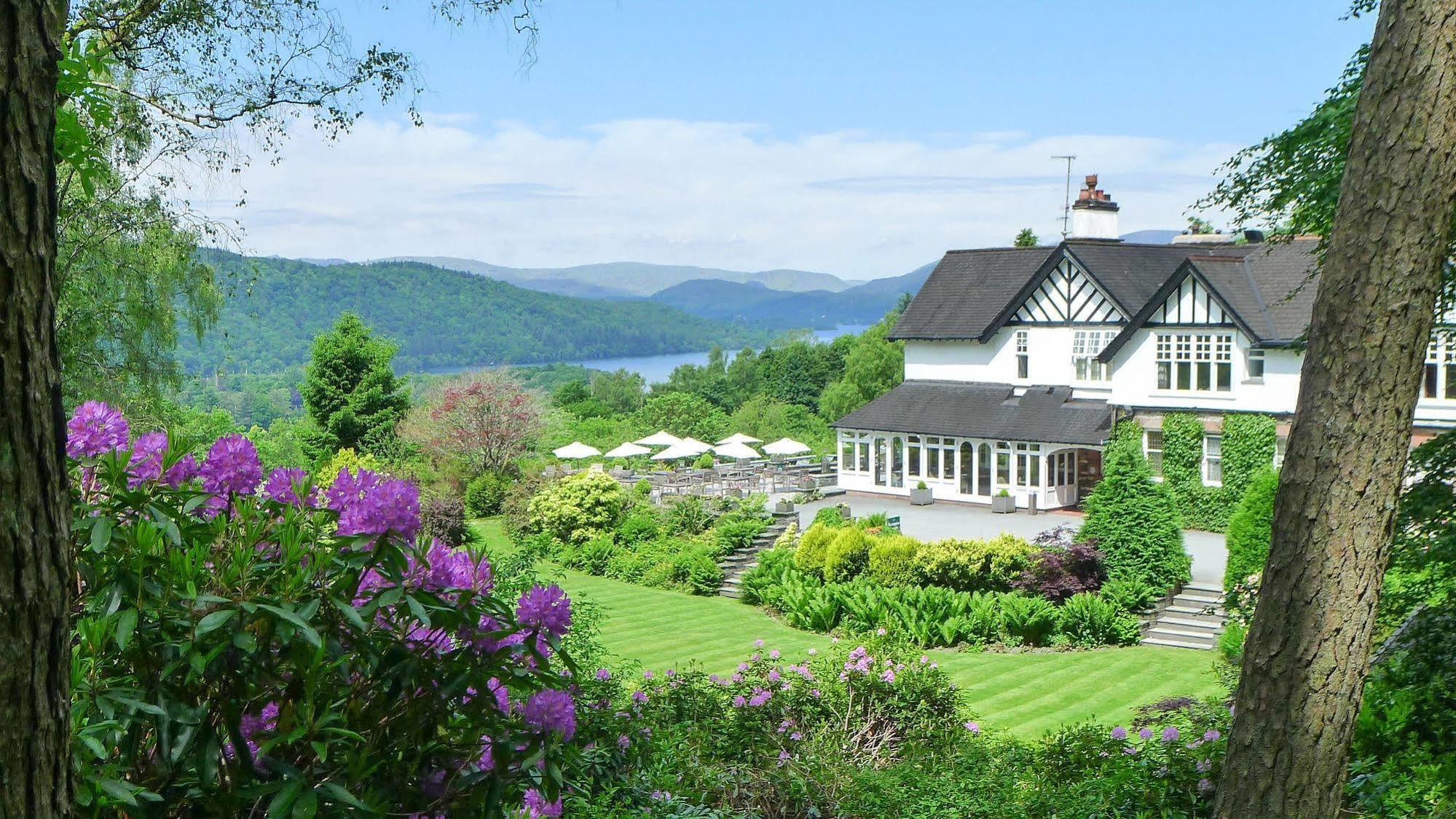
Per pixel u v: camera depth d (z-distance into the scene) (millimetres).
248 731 2938
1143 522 21922
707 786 8750
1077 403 33844
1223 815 5453
